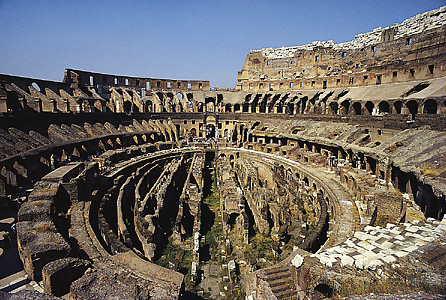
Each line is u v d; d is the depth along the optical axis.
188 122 79.25
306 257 15.56
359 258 14.94
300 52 81.69
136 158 50.44
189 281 20.69
